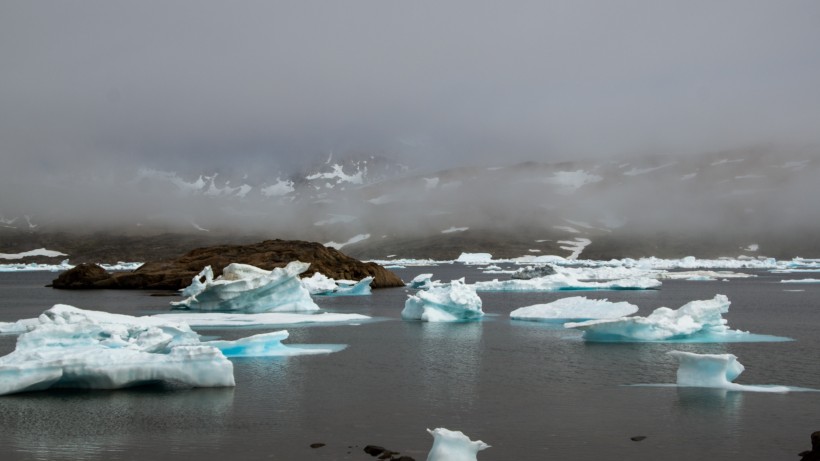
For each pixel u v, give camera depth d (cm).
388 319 5056
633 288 9106
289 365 3084
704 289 9125
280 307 5578
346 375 2886
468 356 3369
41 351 2534
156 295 7525
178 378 2561
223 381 2594
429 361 3231
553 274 9481
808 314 5641
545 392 2581
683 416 2219
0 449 1900
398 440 1997
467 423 2175
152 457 1848
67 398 2389
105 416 2191
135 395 2442
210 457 1852
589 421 2183
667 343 3709
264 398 2452
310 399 2450
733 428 2088
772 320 5156
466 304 4909
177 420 2164
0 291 8831
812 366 3033
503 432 2078
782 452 1881
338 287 7988
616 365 3083
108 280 8638
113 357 2502
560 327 4519
